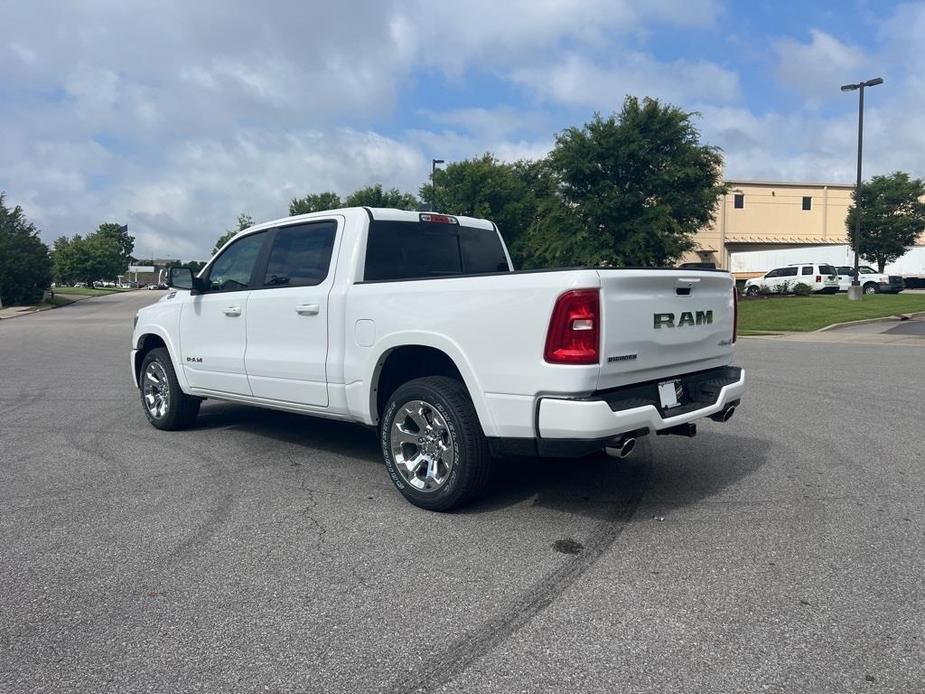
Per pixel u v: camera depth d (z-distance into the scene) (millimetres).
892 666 2859
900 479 5355
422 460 4809
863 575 3686
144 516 4715
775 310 25234
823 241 60969
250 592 3594
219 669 2912
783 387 9695
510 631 3174
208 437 6984
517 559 3953
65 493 5219
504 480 5426
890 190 49750
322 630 3209
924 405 8281
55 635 3199
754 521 4492
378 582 3688
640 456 6094
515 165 43719
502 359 4250
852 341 16984
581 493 5090
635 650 3000
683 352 4723
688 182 29828
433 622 3264
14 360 14305
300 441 6777
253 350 6027
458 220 6188
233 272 6414
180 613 3387
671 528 4391
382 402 5227
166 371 7121
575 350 3982
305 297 5488
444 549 4105
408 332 4730
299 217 5879
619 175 29969
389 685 2781
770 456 6078
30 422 7836
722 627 3176
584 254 29234
